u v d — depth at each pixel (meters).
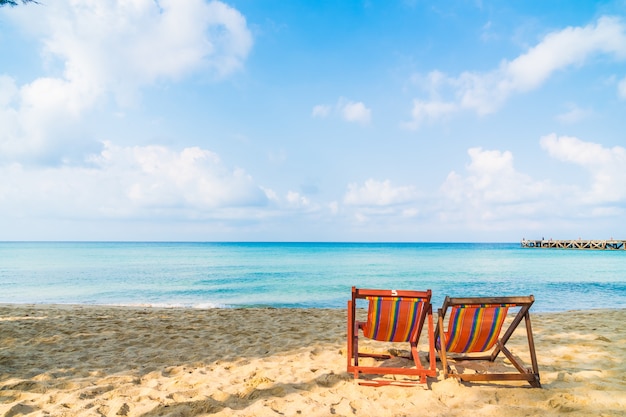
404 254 53.16
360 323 4.26
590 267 27.84
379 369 3.65
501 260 37.06
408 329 3.84
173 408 3.03
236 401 3.25
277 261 37.34
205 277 21.83
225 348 5.21
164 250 72.44
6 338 5.66
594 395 3.27
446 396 3.30
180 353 4.94
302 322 7.42
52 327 6.59
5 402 3.23
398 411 3.01
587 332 6.06
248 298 14.44
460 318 3.64
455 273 23.33
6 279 20.91
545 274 22.42
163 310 9.45
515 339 5.67
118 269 27.59
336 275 22.61
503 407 3.04
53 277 22.00
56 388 3.58
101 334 6.03
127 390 3.49
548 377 3.83
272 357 4.75
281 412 2.99
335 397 3.29
